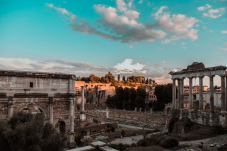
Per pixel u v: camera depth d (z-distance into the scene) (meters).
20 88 38.09
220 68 50.22
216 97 98.81
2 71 36.34
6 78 37.12
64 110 42.62
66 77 42.94
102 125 68.00
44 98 40.34
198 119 54.91
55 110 41.53
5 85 36.91
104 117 97.81
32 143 25.70
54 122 41.22
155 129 63.81
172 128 58.81
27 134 25.64
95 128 64.88
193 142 40.34
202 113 53.94
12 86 37.50
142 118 89.69
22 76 38.47
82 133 59.81
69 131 42.09
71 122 42.50
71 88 43.16
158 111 118.25
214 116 50.69
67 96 42.88
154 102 123.25
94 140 48.09
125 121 82.31
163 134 55.34
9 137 24.55
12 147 24.61
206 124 52.28
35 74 39.44
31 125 26.05
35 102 39.44
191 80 59.50
